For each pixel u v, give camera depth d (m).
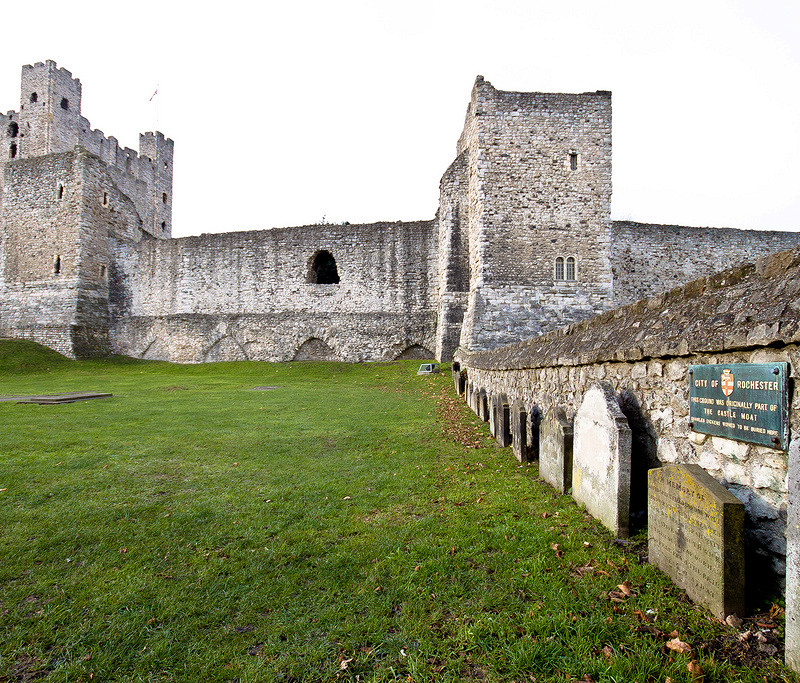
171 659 2.55
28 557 3.73
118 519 4.48
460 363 15.38
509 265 17.25
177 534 4.12
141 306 27.38
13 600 3.13
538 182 17.42
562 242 17.33
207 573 3.43
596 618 2.70
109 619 2.91
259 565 3.52
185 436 8.23
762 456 2.78
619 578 3.14
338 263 24.97
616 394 4.20
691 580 2.88
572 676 2.31
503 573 3.30
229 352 25.56
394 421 9.72
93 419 9.92
